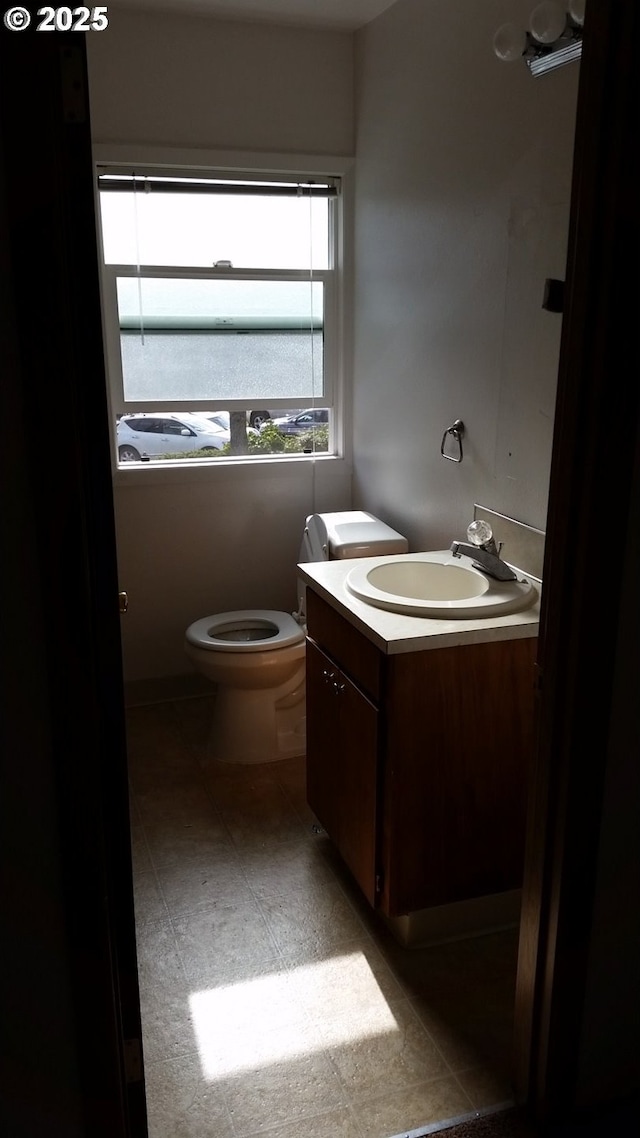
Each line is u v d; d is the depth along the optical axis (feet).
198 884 8.29
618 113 4.21
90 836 4.27
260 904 8.01
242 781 10.13
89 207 3.72
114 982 4.62
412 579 8.50
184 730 11.35
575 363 4.63
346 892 8.18
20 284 3.59
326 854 8.77
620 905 5.46
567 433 4.75
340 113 10.87
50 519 3.86
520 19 7.24
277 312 11.53
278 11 9.89
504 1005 6.83
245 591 12.19
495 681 6.91
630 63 4.13
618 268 4.36
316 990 6.98
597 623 4.83
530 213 7.30
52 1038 4.53
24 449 3.80
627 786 5.24
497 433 8.18
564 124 6.77
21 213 3.53
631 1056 5.85
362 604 7.36
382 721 6.89
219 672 10.07
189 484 11.53
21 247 3.56
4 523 3.85
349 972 7.18
